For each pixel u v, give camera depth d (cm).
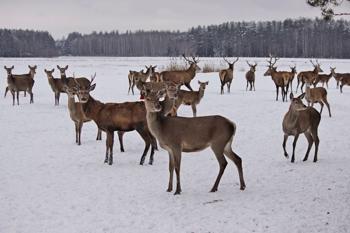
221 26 15400
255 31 14700
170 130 914
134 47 16112
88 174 1093
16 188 984
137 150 1352
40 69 5788
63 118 1964
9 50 14925
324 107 2219
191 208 839
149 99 910
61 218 808
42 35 16762
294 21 14150
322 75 3456
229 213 804
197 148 927
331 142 1388
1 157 1272
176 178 999
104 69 5788
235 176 1049
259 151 1297
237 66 6481
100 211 838
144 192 945
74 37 19138
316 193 887
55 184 1012
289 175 1034
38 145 1428
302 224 736
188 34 15725
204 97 2609
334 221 738
